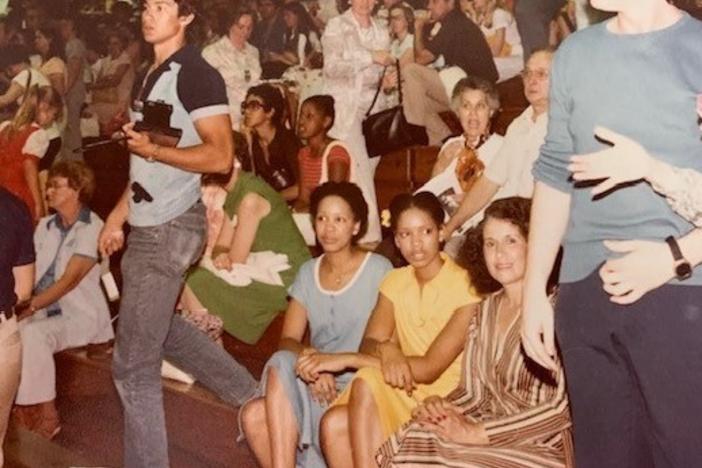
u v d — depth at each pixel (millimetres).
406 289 4402
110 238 4699
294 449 4406
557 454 3725
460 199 5695
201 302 5934
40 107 8422
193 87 4188
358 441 4082
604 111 2537
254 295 5895
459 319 4219
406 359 4164
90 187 6734
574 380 2631
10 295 4344
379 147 6488
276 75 7168
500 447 3746
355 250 4797
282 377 4379
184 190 4246
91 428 6215
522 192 5266
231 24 7270
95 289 6711
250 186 5992
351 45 6457
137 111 4242
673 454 2531
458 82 5660
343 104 6492
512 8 6016
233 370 4930
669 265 2443
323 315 4766
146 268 4227
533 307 2725
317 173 6535
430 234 4316
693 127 2471
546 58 5148
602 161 2434
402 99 6445
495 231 3840
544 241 2717
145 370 4293
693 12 5297
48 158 8430
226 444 5246
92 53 8641
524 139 5254
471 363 3973
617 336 2545
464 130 5703
